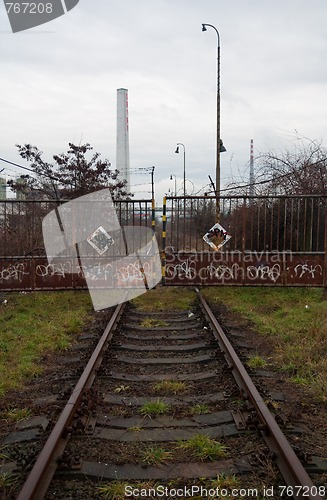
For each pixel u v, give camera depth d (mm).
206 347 8117
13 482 3994
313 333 8539
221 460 4398
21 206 14180
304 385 6438
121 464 4297
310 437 4867
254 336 9125
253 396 5449
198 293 13523
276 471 4105
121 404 5730
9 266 13039
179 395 6062
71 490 3891
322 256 13016
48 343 8492
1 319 10398
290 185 18734
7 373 6883
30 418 5359
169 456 4465
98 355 7266
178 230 14070
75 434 4789
